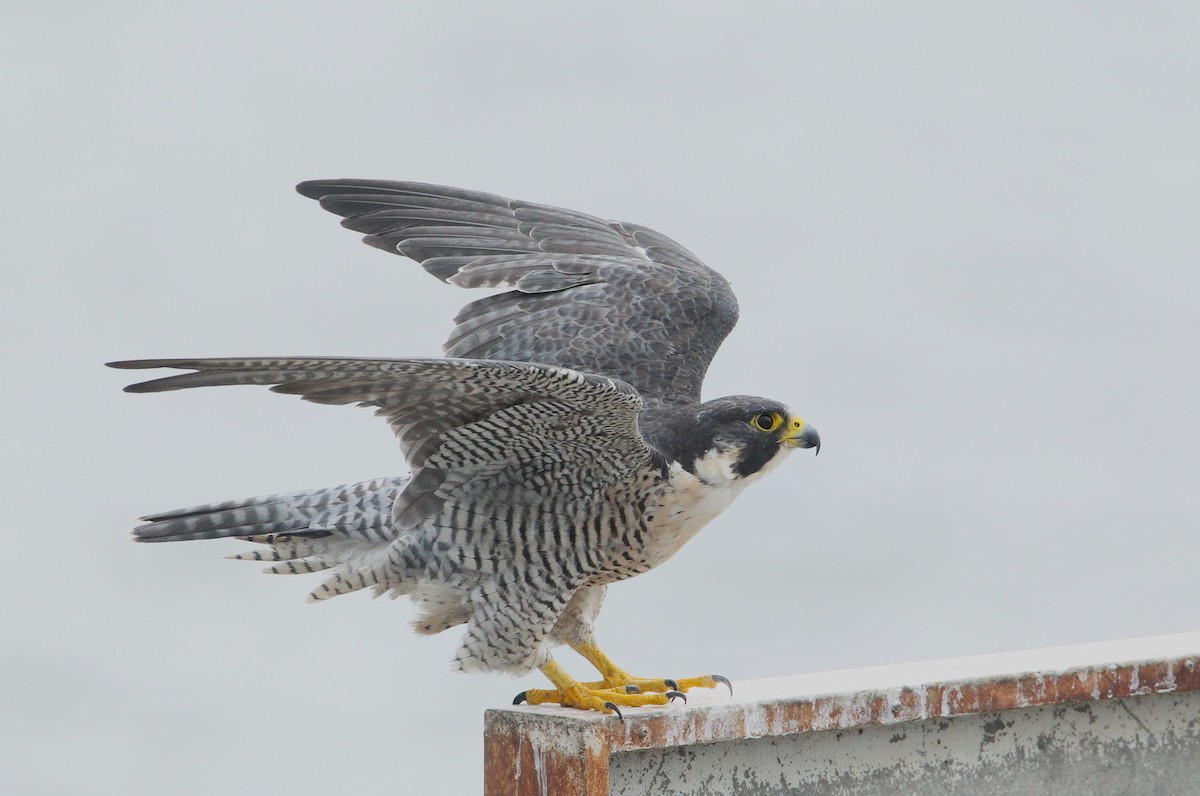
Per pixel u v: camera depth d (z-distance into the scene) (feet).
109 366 24.18
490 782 26.43
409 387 28.53
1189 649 29.12
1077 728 28.73
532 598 31.27
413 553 32.07
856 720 25.80
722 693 27.17
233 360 25.36
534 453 30.71
